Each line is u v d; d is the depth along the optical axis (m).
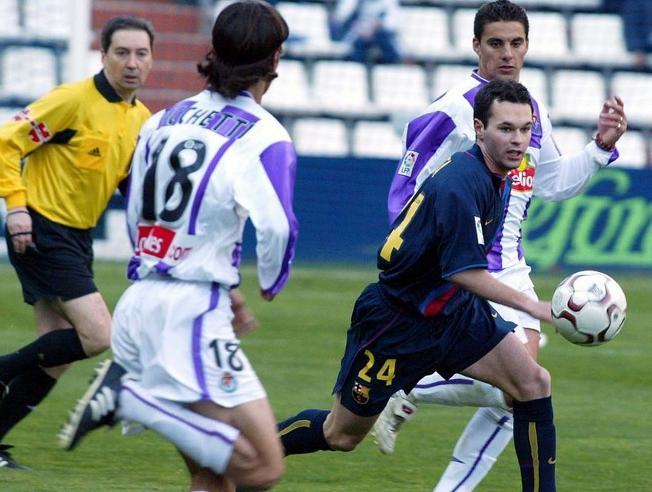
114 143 22.53
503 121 17.34
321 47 68.06
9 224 21.78
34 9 63.38
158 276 15.19
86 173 22.28
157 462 22.72
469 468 20.17
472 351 18.27
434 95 68.62
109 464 22.41
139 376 15.37
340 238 56.94
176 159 15.05
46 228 22.19
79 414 15.12
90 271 22.83
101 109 22.39
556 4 72.81
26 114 21.92
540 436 18.34
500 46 21.56
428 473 22.61
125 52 22.30
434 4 71.50
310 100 66.69
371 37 68.38
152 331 15.01
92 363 33.81
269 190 14.77
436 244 17.62
